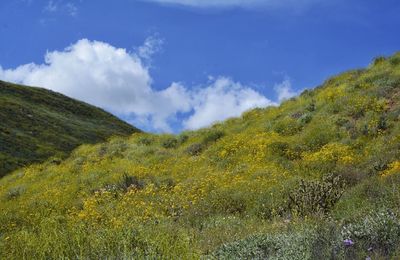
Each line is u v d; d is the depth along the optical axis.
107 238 6.49
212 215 11.16
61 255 5.82
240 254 6.13
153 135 30.12
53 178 23.25
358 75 25.91
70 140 51.72
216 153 20.55
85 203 13.46
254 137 21.34
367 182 10.81
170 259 5.57
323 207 9.66
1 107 53.19
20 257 6.07
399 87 21.03
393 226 5.62
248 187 13.33
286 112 24.44
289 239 6.37
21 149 43.66
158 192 15.20
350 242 5.20
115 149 26.83
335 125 19.41
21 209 15.77
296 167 15.74
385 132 17.33
